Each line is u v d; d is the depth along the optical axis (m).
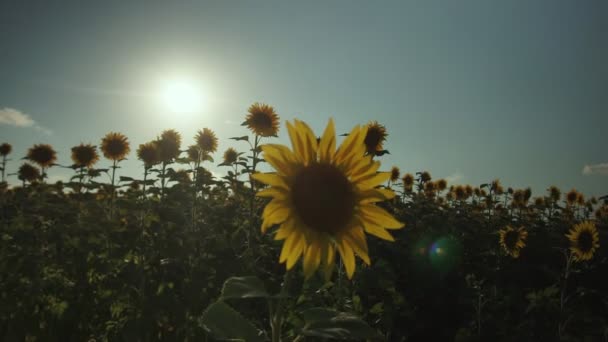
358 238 2.39
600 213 18.38
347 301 4.46
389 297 5.61
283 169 2.33
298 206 2.31
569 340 5.58
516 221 15.33
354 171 2.41
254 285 2.30
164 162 6.42
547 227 14.97
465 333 5.90
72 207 7.30
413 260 8.27
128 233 5.30
